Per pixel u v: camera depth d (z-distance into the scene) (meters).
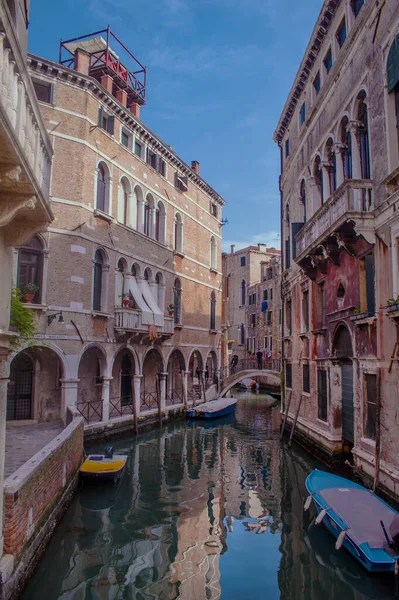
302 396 17.58
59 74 17.12
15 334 6.11
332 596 6.91
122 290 20.36
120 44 22.34
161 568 7.83
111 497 11.54
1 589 5.73
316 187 16.27
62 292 16.45
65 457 10.20
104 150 19.02
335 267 13.64
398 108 9.84
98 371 20.05
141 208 22.05
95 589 7.11
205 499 11.55
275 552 8.43
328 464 13.54
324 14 14.30
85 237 17.42
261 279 50.25
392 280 9.70
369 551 7.12
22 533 6.71
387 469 9.62
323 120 14.93
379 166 10.42
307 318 17.50
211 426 23.19
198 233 28.75
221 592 7.07
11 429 14.95
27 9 6.62
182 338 26.05
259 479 13.42
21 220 6.48
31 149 5.92
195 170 29.94
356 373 11.77
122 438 19.31
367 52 11.20
